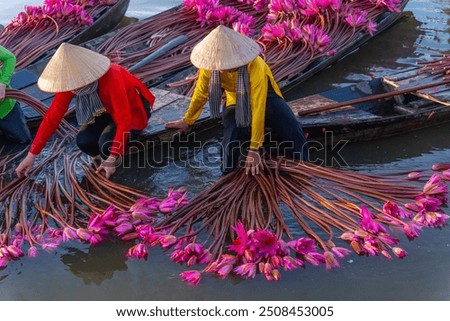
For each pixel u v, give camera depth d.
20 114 6.80
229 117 5.83
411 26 9.51
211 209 5.51
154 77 7.81
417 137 6.70
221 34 5.41
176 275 4.92
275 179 5.82
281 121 5.85
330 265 4.84
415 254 5.02
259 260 4.84
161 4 11.11
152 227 5.29
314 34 8.16
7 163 6.50
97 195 5.86
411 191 5.62
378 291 4.68
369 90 7.25
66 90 5.38
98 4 9.88
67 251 5.25
